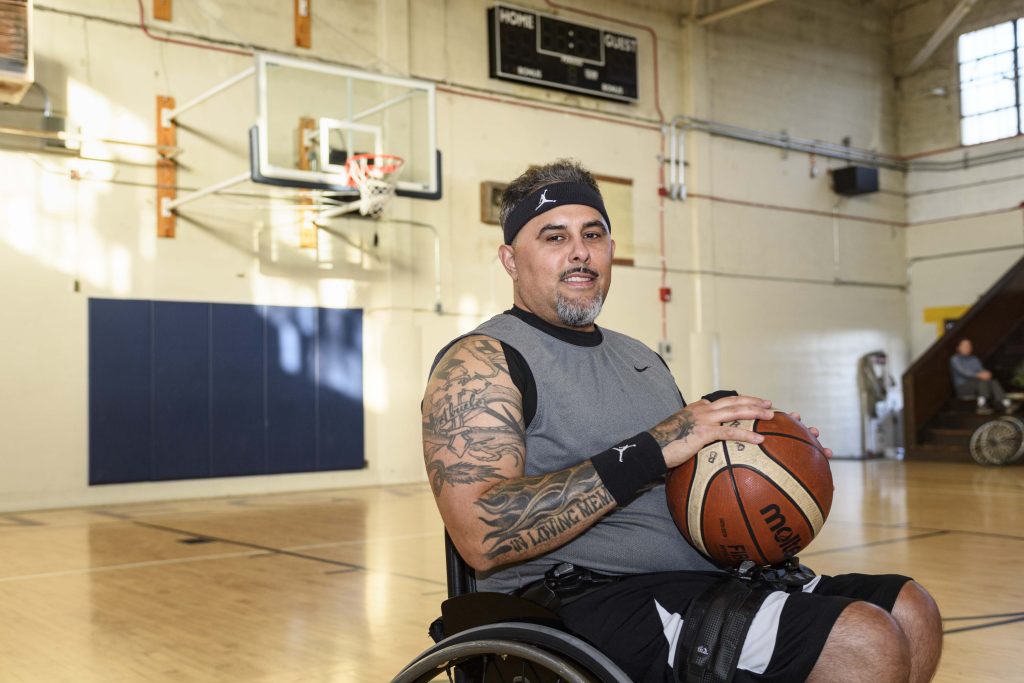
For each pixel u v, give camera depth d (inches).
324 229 402.3
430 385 65.4
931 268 615.2
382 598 179.9
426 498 363.6
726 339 528.7
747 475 60.8
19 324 339.6
